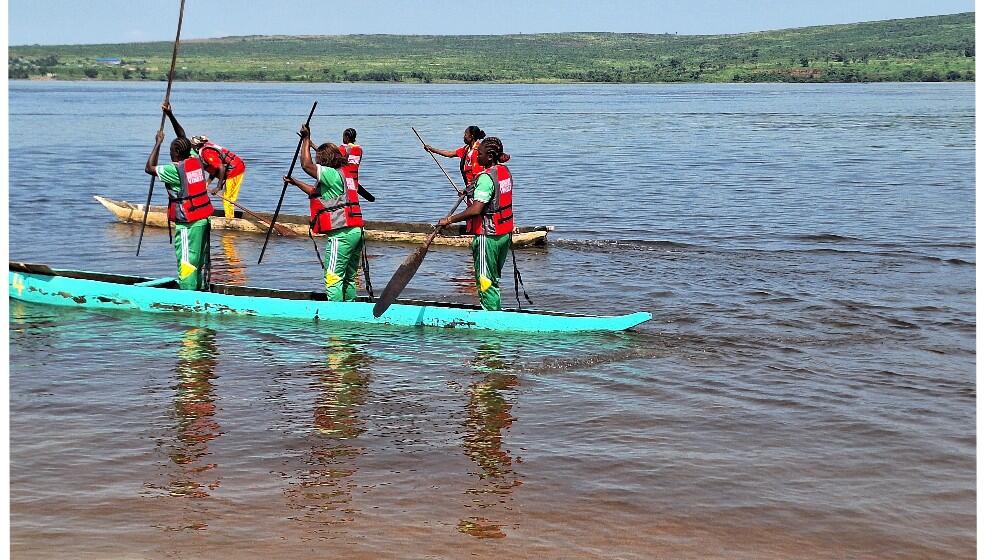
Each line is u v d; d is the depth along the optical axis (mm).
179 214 11719
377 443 7867
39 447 7676
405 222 18234
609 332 10898
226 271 14539
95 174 27234
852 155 33750
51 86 138500
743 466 7457
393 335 10859
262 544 6250
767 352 10328
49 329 10977
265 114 62312
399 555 6133
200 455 7586
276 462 7484
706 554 6191
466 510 6734
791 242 16875
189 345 10438
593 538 6371
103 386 9102
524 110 70125
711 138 42594
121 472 7254
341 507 6762
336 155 11453
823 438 8000
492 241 11023
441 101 88688
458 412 8555
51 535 6316
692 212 20656
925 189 24219
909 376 9531
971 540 6379
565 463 7500
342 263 11492
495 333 10945
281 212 21062
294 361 9922
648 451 7727
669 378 9477
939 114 60656
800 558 6160
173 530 6410
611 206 21703
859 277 13969
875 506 6832
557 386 9242
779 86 144375
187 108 70562
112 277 12367
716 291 13109
